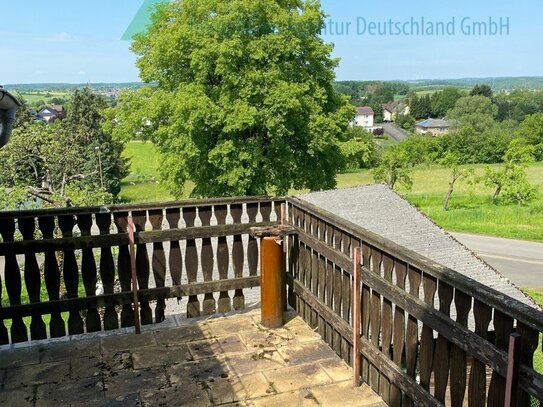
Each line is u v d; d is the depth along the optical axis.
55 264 3.61
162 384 3.09
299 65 20.61
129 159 40.25
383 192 10.56
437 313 2.23
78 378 3.16
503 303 1.76
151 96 20.67
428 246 8.79
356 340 3.02
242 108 18.23
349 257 3.11
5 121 2.54
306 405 2.87
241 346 3.57
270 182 20.86
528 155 30.36
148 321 3.91
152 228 3.82
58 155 16.88
